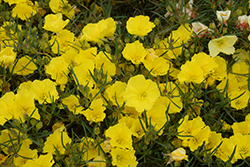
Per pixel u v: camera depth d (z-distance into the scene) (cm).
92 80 104
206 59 107
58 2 113
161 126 104
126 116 104
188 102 105
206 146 104
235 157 102
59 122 104
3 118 101
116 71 108
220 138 103
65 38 109
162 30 111
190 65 105
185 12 109
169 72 108
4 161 101
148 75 105
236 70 108
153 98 103
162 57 106
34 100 104
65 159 102
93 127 104
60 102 104
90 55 107
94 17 116
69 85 106
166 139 103
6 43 108
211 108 107
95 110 103
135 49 106
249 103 106
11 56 105
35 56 107
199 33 108
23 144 101
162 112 104
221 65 108
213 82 108
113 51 109
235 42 111
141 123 101
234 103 106
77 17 114
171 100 104
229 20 111
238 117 108
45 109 103
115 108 104
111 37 109
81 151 101
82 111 102
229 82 108
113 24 108
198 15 114
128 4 124
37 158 100
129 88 103
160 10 120
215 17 113
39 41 107
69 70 105
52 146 101
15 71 106
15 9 112
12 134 100
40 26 110
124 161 101
